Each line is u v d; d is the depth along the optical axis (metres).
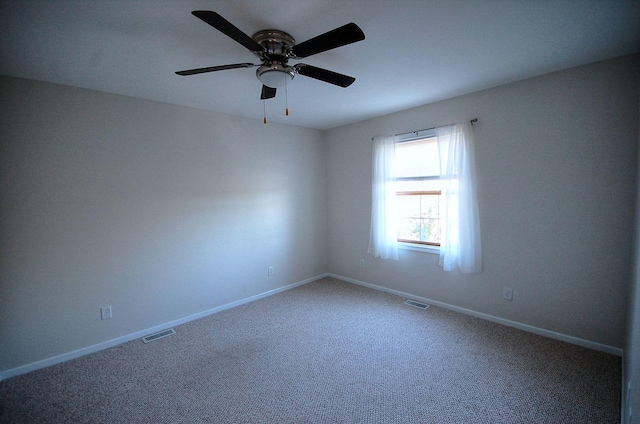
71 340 2.54
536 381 2.09
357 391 2.05
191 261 3.27
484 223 2.99
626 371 1.95
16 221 2.30
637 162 2.07
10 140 2.26
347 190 4.39
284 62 1.88
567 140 2.48
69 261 2.53
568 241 2.53
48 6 1.45
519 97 2.70
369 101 3.19
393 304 3.57
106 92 2.69
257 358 2.47
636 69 2.17
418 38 1.89
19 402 1.99
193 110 3.26
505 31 1.83
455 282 3.29
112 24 1.64
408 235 3.77
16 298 2.30
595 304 2.42
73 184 2.54
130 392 2.08
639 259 1.60
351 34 1.45
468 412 1.83
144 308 2.94
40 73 2.25
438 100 3.22
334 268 4.72
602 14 1.65
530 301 2.76
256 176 3.84
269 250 4.00
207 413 1.87
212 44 1.89
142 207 2.92
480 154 2.97
